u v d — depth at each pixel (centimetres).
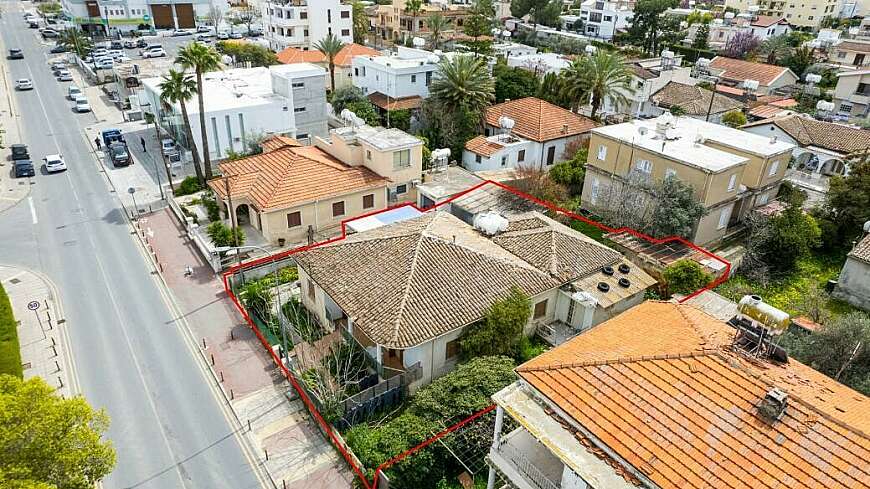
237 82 6638
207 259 4019
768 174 4450
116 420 2711
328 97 7412
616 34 12500
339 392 2636
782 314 1800
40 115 7062
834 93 7488
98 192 5041
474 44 9688
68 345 3183
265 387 2936
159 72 7431
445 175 4981
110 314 3456
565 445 1714
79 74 9031
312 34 10400
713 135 4797
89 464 1917
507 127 5403
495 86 6994
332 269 3175
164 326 3372
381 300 2877
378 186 4466
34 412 1803
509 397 1908
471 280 3023
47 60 9906
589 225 4544
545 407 1867
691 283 3531
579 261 3391
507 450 1994
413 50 7794
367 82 7281
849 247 4272
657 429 1658
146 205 4831
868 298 3600
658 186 4097
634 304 3338
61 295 3619
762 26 11631
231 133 5641
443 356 2866
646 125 5000
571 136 5750
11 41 11244
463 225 3662
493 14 13362
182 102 4800
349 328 3044
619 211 4281
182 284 3778
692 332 1995
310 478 2444
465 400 2423
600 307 3103
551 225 3738
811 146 5619
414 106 6794
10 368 2930
